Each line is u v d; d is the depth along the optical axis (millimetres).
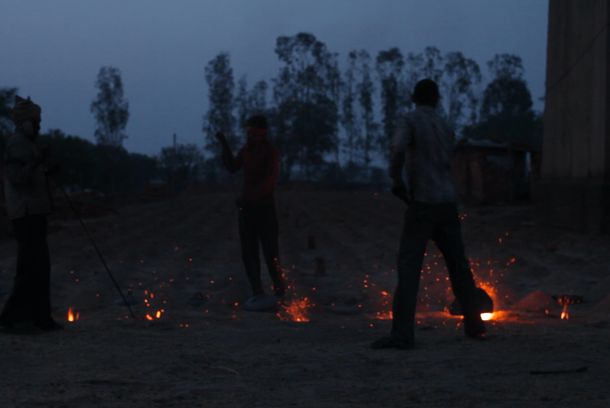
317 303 9070
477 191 35250
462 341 5902
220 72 114812
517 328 6543
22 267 6543
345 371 4789
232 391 4227
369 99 118062
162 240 18625
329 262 13641
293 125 109500
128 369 4891
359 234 19844
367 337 6340
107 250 15672
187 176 91250
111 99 104812
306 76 117812
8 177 6512
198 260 14047
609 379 4371
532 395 4000
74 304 9008
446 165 5910
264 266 12844
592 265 11812
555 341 5746
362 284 10688
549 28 20375
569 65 18562
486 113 120938
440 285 10273
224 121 114000
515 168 35719
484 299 7141
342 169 116188
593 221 16609
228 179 98438
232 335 6406
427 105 6016
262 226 8977
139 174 108125
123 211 35156
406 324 5672
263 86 118000
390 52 117750
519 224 21375
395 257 14062
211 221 27516
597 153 16609
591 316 7441
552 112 20062
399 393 4121
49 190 6762
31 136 6691
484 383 4320
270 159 8984
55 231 21281
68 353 5469
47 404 3939
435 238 6074
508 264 12719
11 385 4406
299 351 5586
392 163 5801
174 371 4828
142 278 11570
